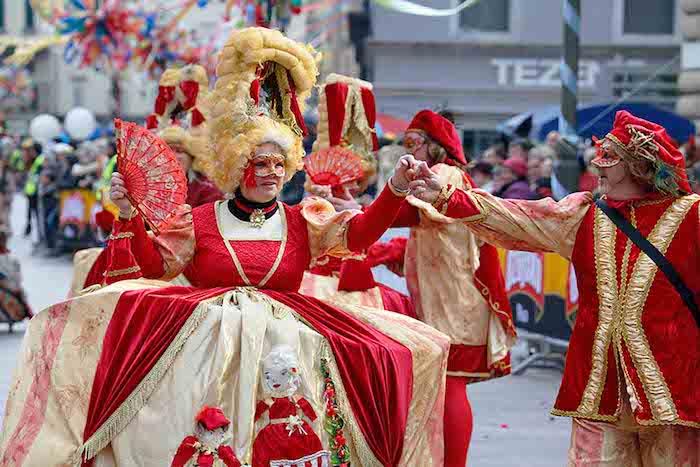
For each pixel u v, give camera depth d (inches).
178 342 219.5
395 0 527.8
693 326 223.1
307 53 242.1
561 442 365.4
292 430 216.1
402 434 227.9
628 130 226.7
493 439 368.2
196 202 341.1
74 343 228.5
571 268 462.3
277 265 235.1
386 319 241.0
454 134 301.6
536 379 482.6
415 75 1118.4
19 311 579.8
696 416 220.1
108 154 962.1
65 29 820.6
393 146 599.5
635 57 1106.7
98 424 219.3
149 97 2001.7
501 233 236.7
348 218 238.2
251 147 233.0
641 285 223.8
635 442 232.4
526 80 1120.8
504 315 290.8
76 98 2625.5
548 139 617.6
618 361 225.3
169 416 215.9
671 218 225.9
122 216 233.0
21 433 224.4
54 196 1008.2
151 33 823.1
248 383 215.6
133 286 234.8
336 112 335.3
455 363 288.5
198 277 237.9
